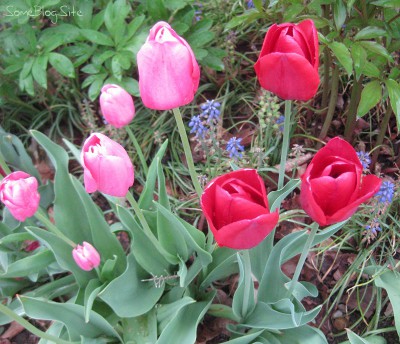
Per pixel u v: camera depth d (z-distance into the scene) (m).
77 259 0.51
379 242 0.65
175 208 0.73
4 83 0.82
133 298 0.57
